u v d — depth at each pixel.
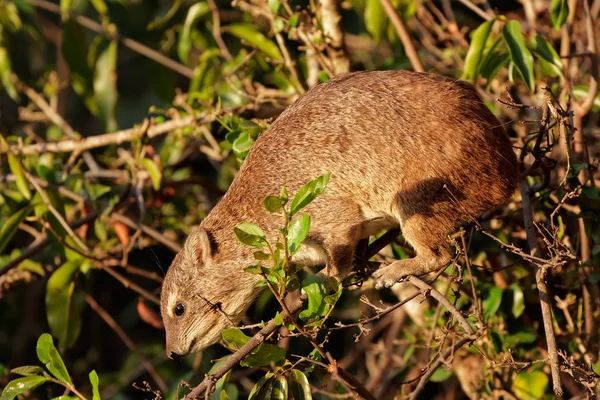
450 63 13.64
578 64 13.61
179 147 13.53
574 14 11.66
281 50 12.19
